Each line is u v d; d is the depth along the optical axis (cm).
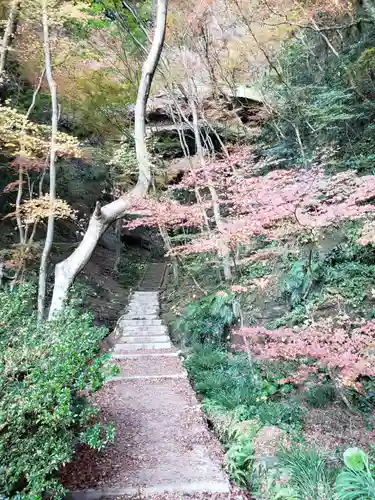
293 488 293
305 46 1074
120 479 304
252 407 477
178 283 1350
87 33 1002
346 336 387
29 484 210
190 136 1284
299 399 487
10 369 241
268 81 1166
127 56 1116
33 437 221
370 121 898
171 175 1199
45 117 1082
